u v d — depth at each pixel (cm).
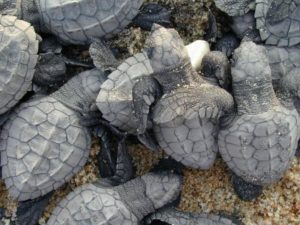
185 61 21
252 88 22
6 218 24
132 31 25
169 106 21
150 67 23
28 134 23
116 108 22
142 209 23
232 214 24
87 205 23
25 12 23
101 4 23
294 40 24
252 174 23
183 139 23
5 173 23
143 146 24
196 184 24
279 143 22
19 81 23
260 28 23
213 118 22
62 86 24
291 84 23
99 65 23
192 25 25
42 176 23
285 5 23
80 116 23
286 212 24
